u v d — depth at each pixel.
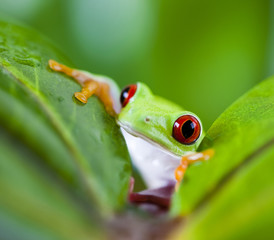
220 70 0.51
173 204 0.12
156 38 0.51
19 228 0.10
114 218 0.11
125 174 0.13
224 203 0.11
